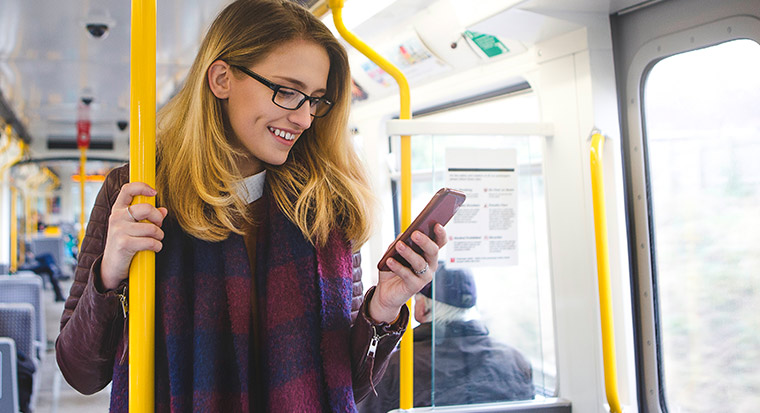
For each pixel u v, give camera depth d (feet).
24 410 12.46
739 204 6.27
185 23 12.92
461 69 9.36
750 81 6.08
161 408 3.65
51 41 15.10
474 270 7.11
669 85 6.83
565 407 7.06
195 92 3.91
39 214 69.46
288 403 3.75
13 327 12.85
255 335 4.03
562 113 7.10
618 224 6.89
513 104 9.25
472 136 7.01
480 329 7.14
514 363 7.20
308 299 3.98
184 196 3.77
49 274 38.42
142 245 3.35
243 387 3.68
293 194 4.15
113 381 3.71
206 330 3.68
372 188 4.68
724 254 6.45
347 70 4.28
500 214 7.13
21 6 12.26
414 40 9.41
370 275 12.30
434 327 7.06
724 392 6.53
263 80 3.78
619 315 6.90
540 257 7.36
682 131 6.73
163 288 3.70
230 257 3.84
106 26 13.33
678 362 6.91
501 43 8.29
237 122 3.89
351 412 3.91
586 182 6.84
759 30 5.78
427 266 3.83
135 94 3.55
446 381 7.04
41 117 29.89
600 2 6.48
